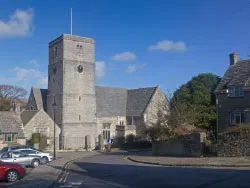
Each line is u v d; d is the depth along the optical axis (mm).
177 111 39500
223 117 43000
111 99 68562
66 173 21359
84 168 24516
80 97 60031
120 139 61875
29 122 52719
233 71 45406
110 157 38375
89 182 17328
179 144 35562
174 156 34781
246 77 42031
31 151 31344
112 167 25203
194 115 41062
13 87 82938
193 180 16906
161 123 39438
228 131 30969
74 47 60156
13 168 20984
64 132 57219
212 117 47719
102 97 67188
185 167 23953
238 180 16312
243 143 29047
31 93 66562
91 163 29312
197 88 57062
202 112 49125
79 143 58938
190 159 29234
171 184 16016
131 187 15594
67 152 51375
